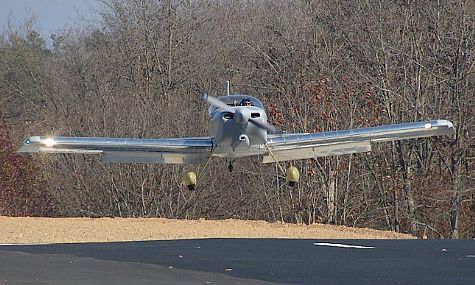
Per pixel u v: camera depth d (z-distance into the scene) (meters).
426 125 73.81
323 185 121.44
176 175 121.31
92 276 36.69
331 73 126.06
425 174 124.12
